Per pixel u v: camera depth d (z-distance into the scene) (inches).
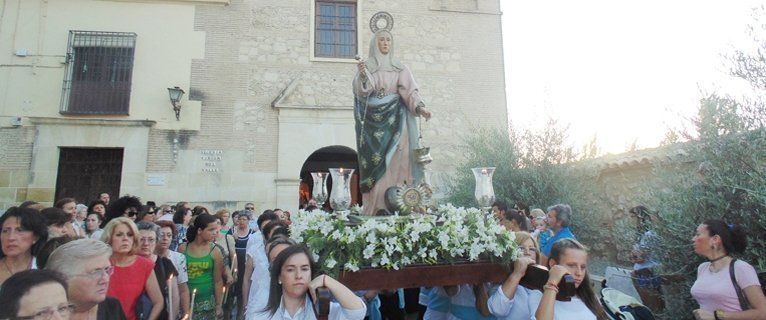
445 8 502.6
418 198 149.3
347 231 116.4
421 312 243.4
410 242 116.7
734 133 165.2
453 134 477.7
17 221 112.5
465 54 498.3
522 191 354.9
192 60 452.1
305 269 101.4
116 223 131.5
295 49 470.6
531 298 122.4
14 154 415.5
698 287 131.2
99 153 439.2
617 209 312.2
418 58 487.8
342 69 474.3
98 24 442.6
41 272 69.3
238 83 455.8
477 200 147.1
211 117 445.4
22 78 427.2
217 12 464.4
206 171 435.5
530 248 143.0
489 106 490.6
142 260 137.8
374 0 493.7
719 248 129.1
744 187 156.6
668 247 176.2
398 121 164.6
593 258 328.5
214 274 195.5
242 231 276.8
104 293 93.4
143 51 446.3
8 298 65.0
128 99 432.5
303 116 458.0
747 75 168.6
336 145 458.6
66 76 428.5
